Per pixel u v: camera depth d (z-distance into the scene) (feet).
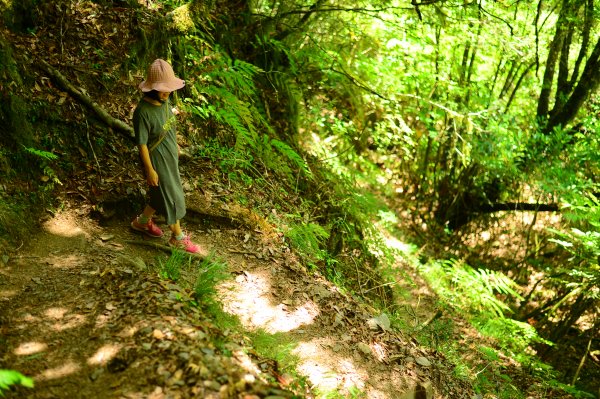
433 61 32.40
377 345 15.25
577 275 27.58
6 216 13.42
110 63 18.31
